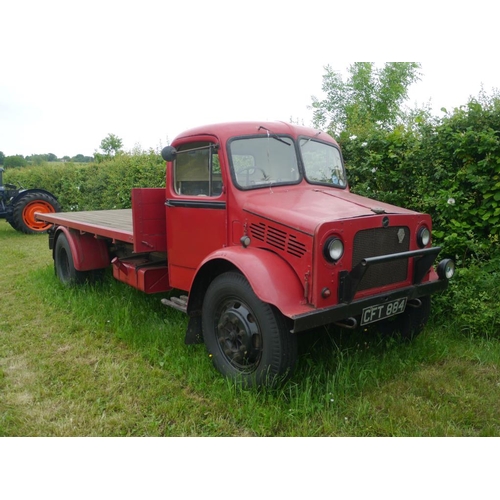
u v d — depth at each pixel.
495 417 3.07
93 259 5.75
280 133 3.96
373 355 3.86
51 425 2.99
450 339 4.25
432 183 4.82
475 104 4.51
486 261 4.52
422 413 3.09
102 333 4.47
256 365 3.28
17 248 9.70
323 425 2.93
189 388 3.46
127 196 11.42
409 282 3.62
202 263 3.57
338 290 3.10
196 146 3.96
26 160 21.05
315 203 3.47
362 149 5.40
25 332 4.63
